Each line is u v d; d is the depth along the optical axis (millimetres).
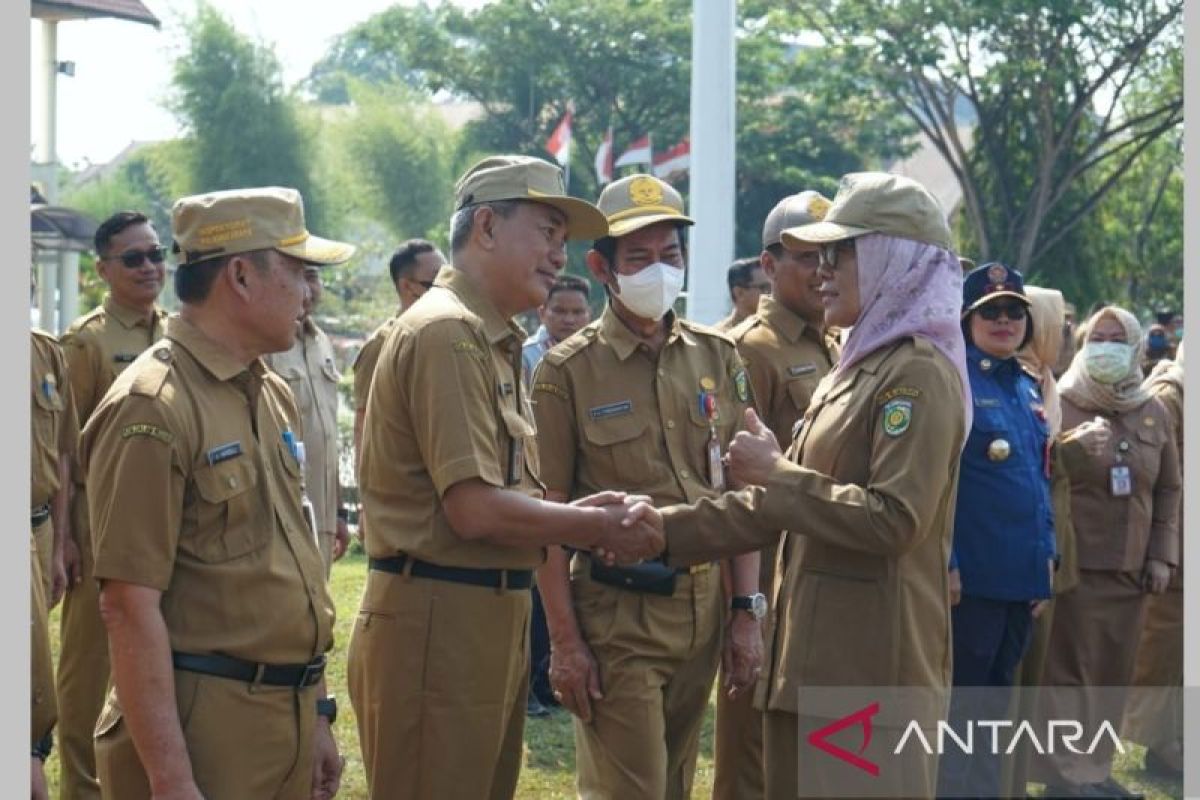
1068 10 25688
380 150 41062
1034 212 27844
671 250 4383
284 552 3449
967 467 4500
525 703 4070
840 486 3398
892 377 3398
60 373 5117
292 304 3471
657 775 4234
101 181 47719
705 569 4371
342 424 15188
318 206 40656
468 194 3863
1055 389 5578
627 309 4414
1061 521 5500
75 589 5285
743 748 4688
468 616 3703
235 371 3424
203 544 3338
